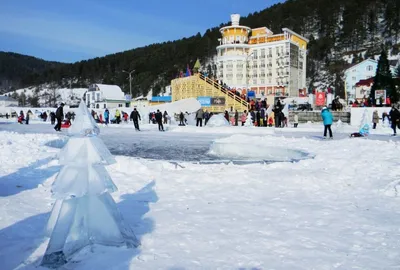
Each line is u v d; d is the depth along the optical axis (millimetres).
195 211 5742
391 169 8531
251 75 71000
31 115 50438
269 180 8000
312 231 4781
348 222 5168
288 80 66938
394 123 20938
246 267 3672
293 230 4816
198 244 4305
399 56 100812
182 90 52344
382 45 107938
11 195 6742
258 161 10727
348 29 119438
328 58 111500
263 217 5414
